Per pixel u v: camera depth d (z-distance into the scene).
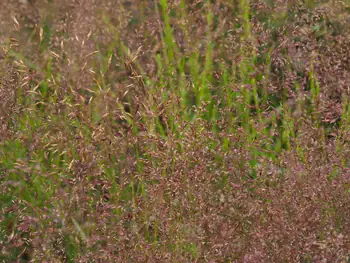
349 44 4.41
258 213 3.75
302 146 4.04
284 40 4.43
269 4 4.67
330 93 4.38
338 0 4.45
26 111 4.06
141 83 3.79
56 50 4.53
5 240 3.94
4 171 4.09
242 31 4.53
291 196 3.75
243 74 4.54
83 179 3.77
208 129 3.93
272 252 3.68
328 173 3.90
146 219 3.77
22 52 4.35
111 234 3.80
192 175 3.72
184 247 3.72
